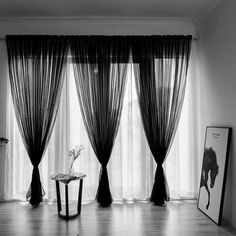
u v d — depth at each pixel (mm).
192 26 3545
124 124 3477
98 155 3318
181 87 3430
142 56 3391
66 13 3330
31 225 2730
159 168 3344
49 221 2834
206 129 3232
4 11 3250
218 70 2986
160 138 3352
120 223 2773
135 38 3406
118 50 3389
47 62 3379
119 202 3408
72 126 3463
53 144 3424
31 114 3336
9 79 3408
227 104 2783
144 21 3525
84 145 3438
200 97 3518
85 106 3344
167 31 3533
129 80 3451
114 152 3420
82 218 2914
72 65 3441
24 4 3070
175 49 3430
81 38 3385
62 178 2908
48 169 3410
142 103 3375
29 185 3426
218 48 2979
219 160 2801
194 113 3533
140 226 2697
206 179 3072
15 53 3355
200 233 2523
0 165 3441
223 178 2678
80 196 3037
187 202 3430
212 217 2816
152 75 3381
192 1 3033
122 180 3439
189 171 3523
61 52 3385
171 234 2508
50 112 3330
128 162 3432
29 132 3305
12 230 2611
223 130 2799
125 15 3404
